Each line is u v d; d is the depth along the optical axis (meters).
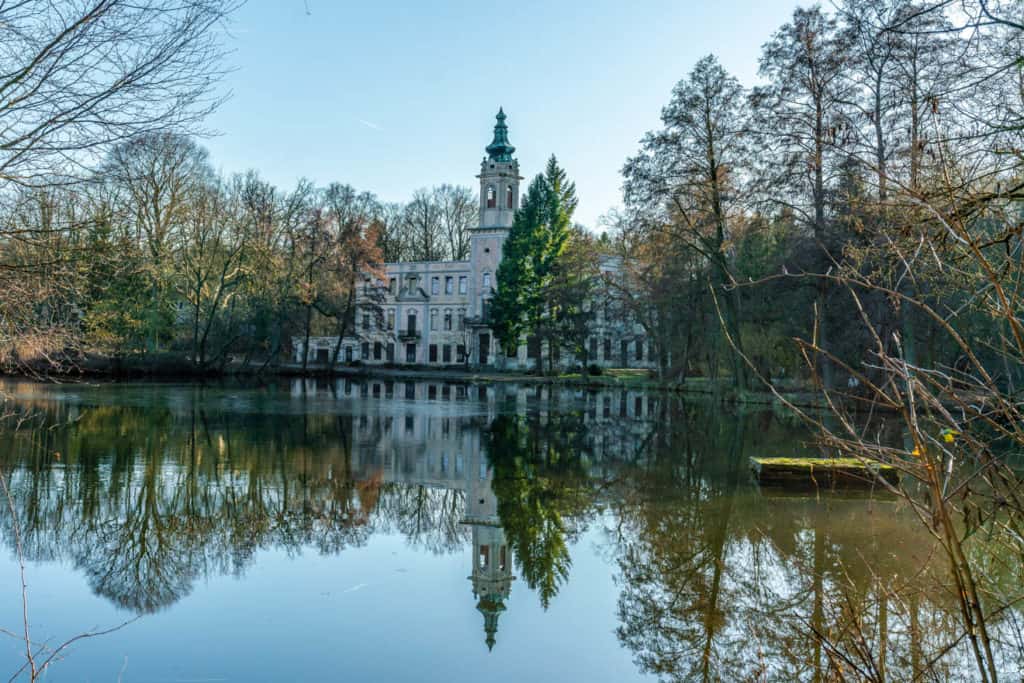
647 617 8.12
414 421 25.28
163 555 9.68
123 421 22.69
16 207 7.91
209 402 30.25
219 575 9.04
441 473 15.60
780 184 26.38
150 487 13.32
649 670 6.88
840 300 27.59
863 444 3.61
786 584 8.92
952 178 5.24
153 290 43.03
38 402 27.88
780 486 14.30
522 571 9.53
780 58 26.81
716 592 8.77
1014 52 5.79
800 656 7.08
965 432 3.59
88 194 8.04
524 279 58.66
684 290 41.06
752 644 7.44
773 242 34.00
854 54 23.33
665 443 20.48
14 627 7.43
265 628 7.55
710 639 7.55
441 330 74.44
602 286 53.19
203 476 14.38
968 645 6.78
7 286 9.02
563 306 53.62
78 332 16.06
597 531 11.28
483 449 19.02
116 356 42.22
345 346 77.75
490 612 8.08
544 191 59.12
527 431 23.08
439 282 74.81
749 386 39.19
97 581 8.73
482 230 71.44
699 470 16.14
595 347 68.19
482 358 71.62
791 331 33.41
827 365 30.28
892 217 6.02
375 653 7.04
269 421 23.69
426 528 11.34
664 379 47.09
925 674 6.25
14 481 13.55
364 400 33.91
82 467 14.98
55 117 6.81
